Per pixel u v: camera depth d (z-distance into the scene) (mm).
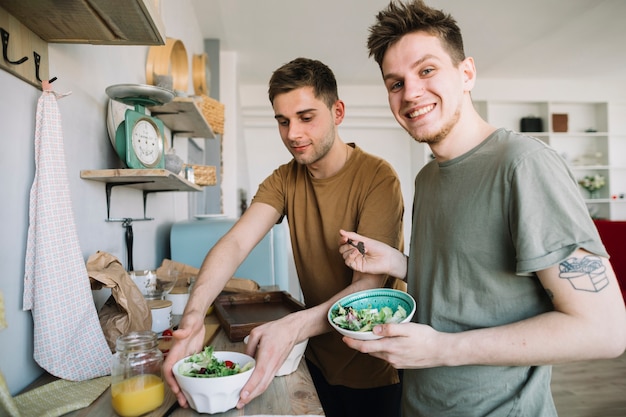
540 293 780
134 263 1805
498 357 708
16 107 938
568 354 682
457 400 853
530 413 805
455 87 845
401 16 832
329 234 1370
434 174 970
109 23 1017
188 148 3154
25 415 777
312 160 1285
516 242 735
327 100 1256
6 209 898
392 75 859
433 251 930
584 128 7281
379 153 7496
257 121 7020
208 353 832
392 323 741
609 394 2664
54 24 986
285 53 5418
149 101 1404
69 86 1198
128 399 765
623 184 7199
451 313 860
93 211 1363
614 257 3809
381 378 1388
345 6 4145
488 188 805
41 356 922
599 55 5836
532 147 762
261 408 795
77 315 972
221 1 3980
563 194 709
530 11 4430
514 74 6676
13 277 919
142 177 1322
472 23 4719
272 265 2297
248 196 6750
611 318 671
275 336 889
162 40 1137
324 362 1390
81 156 1274
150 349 841
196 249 2209
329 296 1423
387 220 1242
